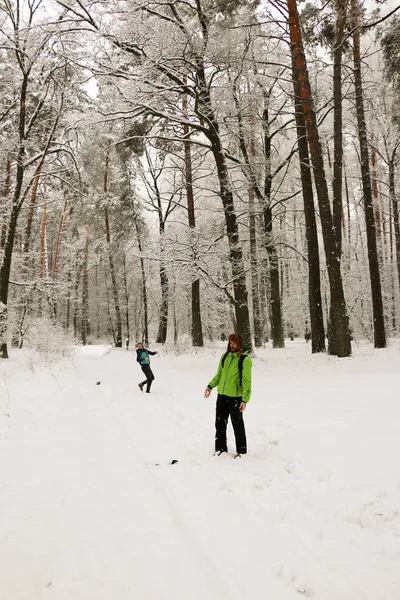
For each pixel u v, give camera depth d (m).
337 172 13.91
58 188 22.42
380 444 4.75
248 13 12.90
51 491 3.61
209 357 15.88
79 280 37.66
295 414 6.57
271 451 4.98
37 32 13.74
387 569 2.63
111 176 28.42
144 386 11.09
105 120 13.80
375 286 14.84
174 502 3.55
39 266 24.52
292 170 21.19
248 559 2.68
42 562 2.47
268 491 3.85
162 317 26.91
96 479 3.94
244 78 15.23
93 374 13.51
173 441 5.49
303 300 27.94
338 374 10.44
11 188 21.94
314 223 14.52
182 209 29.06
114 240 27.34
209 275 14.13
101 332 47.88
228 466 4.52
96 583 2.29
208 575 2.43
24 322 20.97
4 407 7.01
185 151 20.58
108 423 6.34
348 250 25.55
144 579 2.35
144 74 12.66
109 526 2.99
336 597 2.35
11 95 17.41
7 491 3.57
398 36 12.77
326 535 3.05
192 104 14.78
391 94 16.59
